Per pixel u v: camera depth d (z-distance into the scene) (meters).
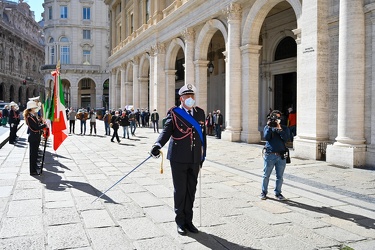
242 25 17.17
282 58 21.31
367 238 4.77
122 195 6.98
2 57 63.25
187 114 5.01
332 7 11.72
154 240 4.65
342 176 8.92
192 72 22.47
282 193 7.15
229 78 17.50
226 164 10.76
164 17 26.84
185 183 4.95
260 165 10.61
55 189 7.47
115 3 42.81
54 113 10.01
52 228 5.07
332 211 5.96
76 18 59.88
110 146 16.30
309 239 4.72
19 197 6.78
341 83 10.82
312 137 11.90
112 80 45.31
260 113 22.84
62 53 60.03
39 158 12.14
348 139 10.55
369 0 10.42
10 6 72.06
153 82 29.14
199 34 21.36
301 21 13.07
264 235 4.86
